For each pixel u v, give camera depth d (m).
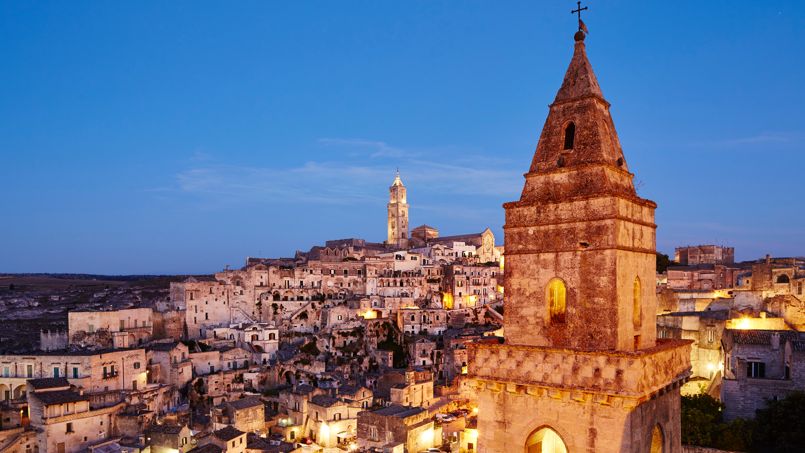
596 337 28.31
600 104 31.86
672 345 30.95
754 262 192.00
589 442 27.89
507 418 30.81
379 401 145.88
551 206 30.48
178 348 164.50
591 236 28.86
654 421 29.50
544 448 32.59
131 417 121.38
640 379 26.53
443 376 189.62
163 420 128.62
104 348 157.00
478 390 31.89
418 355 195.00
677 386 31.94
